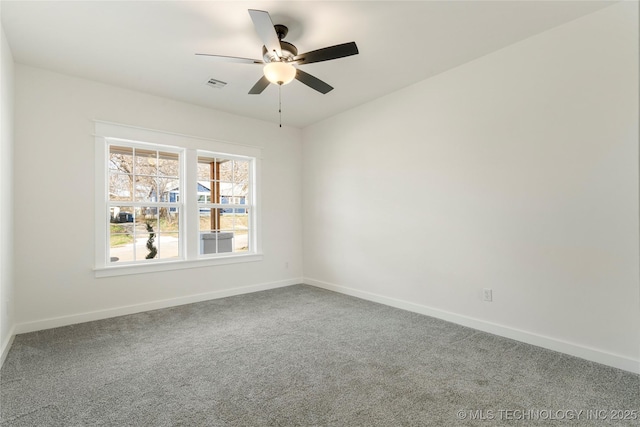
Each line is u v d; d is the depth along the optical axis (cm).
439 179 332
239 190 468
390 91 375
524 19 240
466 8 226
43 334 295
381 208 394
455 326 311
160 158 397
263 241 475
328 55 233
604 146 229
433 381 208
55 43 268
